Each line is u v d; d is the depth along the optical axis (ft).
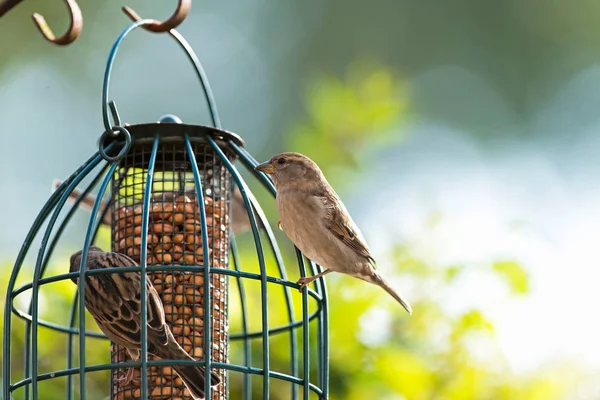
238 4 79.36
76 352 43.57
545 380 44.75
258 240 34.55
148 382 37.22
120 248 38.63
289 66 77.92
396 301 44.16
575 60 79.36
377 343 43.11
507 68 79.00
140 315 34.32
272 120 76.23
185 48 39.27
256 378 43.75
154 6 76.89
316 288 41.09
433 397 43.16
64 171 72.54
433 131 76.38
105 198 49.26
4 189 70.59
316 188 40.78
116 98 74.38
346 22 79.51
